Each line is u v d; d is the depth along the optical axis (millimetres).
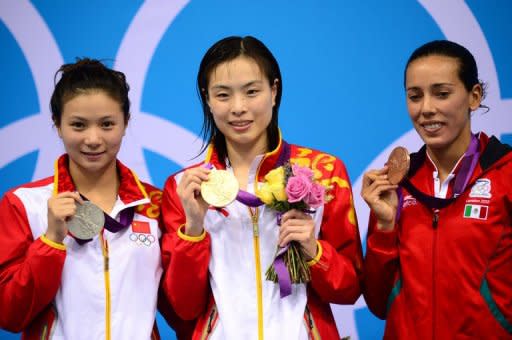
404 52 13547
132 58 13727
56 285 9156
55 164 9734
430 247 9250
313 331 9266
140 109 13688
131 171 9891
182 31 13766
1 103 13703
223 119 9367
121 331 9398
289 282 9000
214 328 9328
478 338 8992
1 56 13758
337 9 13648
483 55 13477
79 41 13773
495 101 13422
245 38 9508
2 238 9430
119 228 9570
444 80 9000
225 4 13773
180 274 9180
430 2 13539
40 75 13695
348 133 13547
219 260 9383
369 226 9844
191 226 9078
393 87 13539
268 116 9484
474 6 13547
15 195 9578
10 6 13797
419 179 9688
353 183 13445
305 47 13664
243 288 9305
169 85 13719
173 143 13688
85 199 9609
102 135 9305
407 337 9375
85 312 9344
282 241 9000
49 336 9352
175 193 9797
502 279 9094
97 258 9477
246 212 9445
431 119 9117
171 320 10422
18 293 9047
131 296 9516
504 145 9320
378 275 9555
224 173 9062
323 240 9570
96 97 9227
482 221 9047
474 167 9289
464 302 9008
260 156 9484
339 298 9359
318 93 13617
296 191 8695
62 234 8992
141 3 13773
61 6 13797
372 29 13586
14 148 13641
